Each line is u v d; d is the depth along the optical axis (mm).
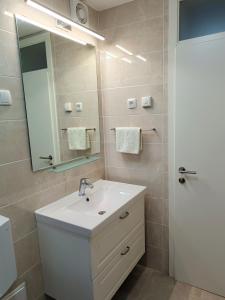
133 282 1933
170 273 1998
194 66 1615
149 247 2086
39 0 1442
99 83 2074
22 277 1434
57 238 1411
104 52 2012
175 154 1789
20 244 1404
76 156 1866
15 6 1296
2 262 1121
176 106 1723
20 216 1393
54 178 1633
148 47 1798
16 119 1328
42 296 1583
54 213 1451
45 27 1492
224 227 1695
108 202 1755
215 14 1583
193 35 1663
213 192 1693
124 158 2082
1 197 1275
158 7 1710
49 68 1561
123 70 1945
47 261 1510
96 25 1979
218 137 1611
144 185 2016
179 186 1815
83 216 1400
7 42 1257
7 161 1294
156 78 1801
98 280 1361
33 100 1430
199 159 1701
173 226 1918
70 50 1733
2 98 1241
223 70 1528
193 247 1840
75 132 1830
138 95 1905
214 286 1801
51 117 1601
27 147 1406
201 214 1765
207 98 1605
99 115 2102
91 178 2031
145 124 1913
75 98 1819
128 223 1671
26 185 1419
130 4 1827
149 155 1943
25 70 1363
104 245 1390
